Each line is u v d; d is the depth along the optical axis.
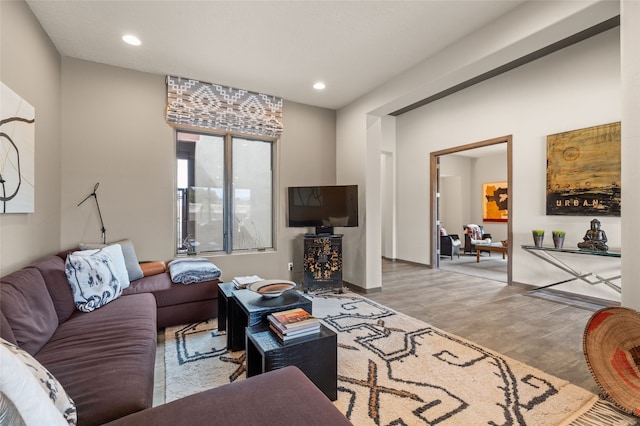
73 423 0.97
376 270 4.21
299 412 1.07
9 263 2.07
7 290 1.60
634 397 1.69
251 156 4.34
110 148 3.36
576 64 3.88
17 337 1.46
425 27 2.68
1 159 1.92
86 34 2.76
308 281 4.06
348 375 2.06
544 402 1.77
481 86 5.04
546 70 4.19
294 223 4.23
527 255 4.39
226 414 1.05
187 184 3.91
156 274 3.30
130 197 3.45
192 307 2.95
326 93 4.16
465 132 5.31
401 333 2.74
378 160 4.31
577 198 3.85
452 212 9.50
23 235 2.28
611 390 1.75
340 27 2.68
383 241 7.21
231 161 4.17
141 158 3.51
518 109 4.52
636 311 1.69
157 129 3.60
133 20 2.56
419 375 2.06
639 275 1.72
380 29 2.70
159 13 2.47
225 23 2.61
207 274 3.04
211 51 3.07
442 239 7.32
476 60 2.72
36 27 2.52
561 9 2.13
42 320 1.71
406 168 6.51
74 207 3.17
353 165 4.42
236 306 2.41
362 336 2.68
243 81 3.78
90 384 1.27
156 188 3.59
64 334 1.78
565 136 3.96
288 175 4.46
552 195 4.09
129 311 2.17
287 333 1.75
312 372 1.74
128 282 2.78
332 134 4.80
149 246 3.55
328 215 4.16
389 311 3.34
